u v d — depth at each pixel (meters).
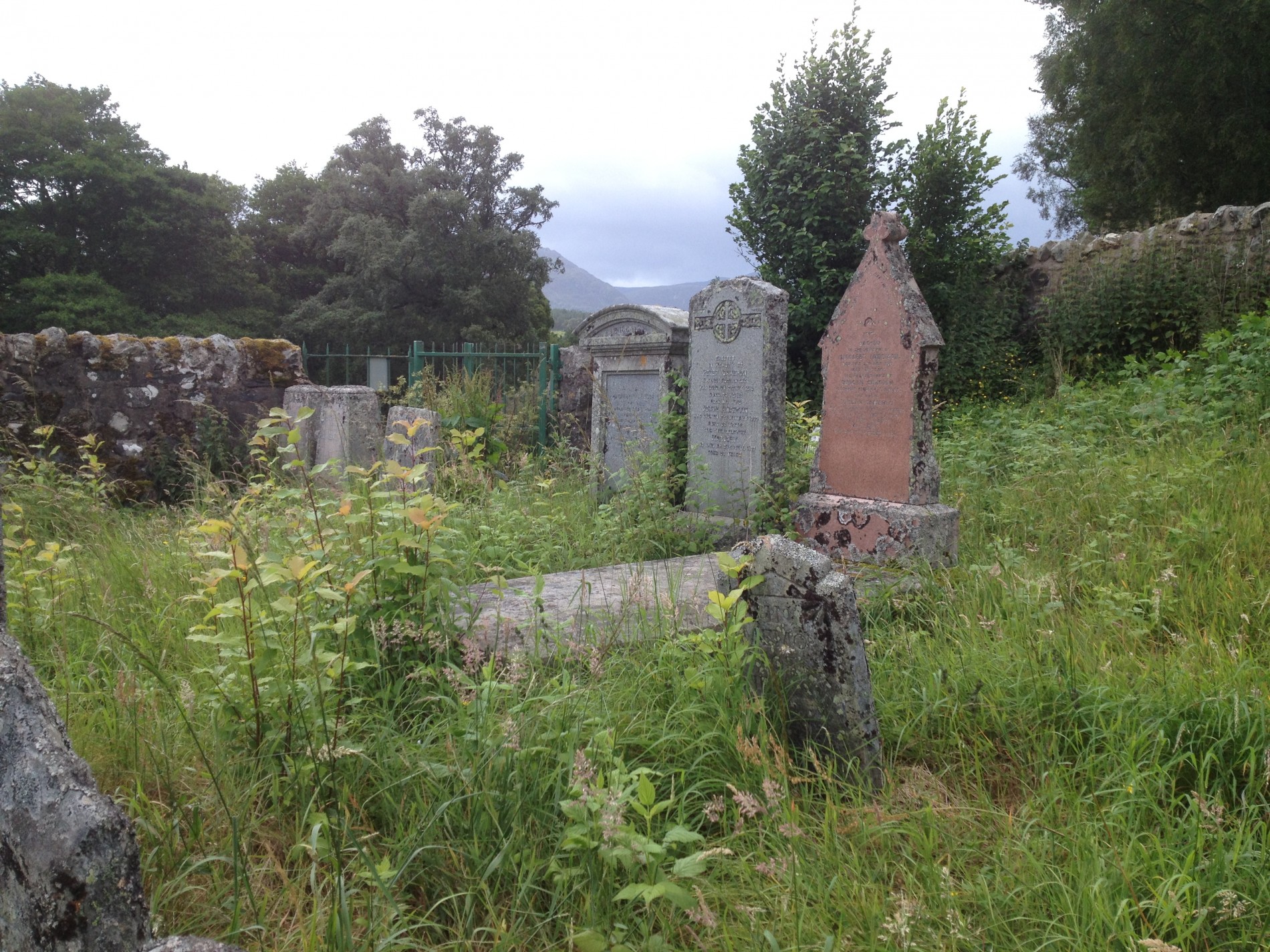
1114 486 5.62
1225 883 2.09
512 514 6.18
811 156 12.06
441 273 34.19
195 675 3.13
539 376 11.80
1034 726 3.00
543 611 3.47
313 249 38.28
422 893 2.24
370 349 32.84
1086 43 17.44
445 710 2.99
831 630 2.89
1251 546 4.34
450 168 38.97
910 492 5.43
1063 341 11.26
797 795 2.75
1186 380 8.20
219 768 2.52
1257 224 9.92
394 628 3.09
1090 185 20.61
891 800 2.64
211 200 30.89
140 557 5.02
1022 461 6.77
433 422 7.36
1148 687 3.05
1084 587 4.31
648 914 2.12
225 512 4.82
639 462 7.32
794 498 6.33
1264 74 15.16
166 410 9.16
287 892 2.13
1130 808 2.41
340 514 3.38
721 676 3.10
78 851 1.35
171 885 2.11
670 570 5.11
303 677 2.82
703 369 6.92
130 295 29.62
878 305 5.59
